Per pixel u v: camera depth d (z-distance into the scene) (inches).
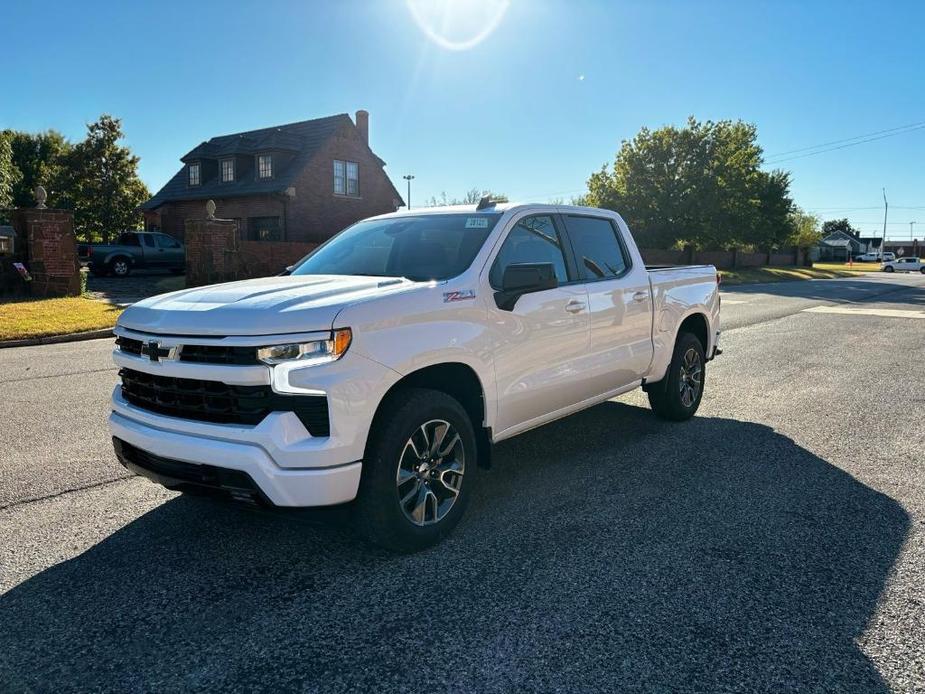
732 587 120.6
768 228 1978.3
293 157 1235.2
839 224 5182.1
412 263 159.2
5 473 183.2
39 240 624.7
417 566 129.6
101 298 667.4
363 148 1298.0
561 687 93.2
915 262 2522.1
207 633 107.0
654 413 242.1
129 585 122.7
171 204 1346.0
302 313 118.5
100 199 1553.9
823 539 141.0
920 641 103.9
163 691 93.0
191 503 162.9
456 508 141.9
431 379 142.8
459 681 94.7
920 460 195.0
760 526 147.8
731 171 1503.4
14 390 292.7
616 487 172.7
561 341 169.6
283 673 96.7
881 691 92.4
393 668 97.7
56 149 2107.5
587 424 235.8
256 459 115.0
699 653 101.0
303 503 117.0
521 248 165.9
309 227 1211.9
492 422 151.2
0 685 94.0
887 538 141.6
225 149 1284.4
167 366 125.0
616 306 191.6
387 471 126.7
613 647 102.5
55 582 123.7
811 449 206.1
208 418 122.7
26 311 531.5
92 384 306.5
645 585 121.4
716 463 192.2
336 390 117.3
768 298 848.3
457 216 171.8
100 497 166.4
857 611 112.6
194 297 136.5
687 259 1518.2
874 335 474.0
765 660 99.2
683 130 1505.9
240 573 127.5
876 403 267.3
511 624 109.0
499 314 150.6
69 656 100.9
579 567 128.5
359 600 117.0
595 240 195.2
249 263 829.2
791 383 307.6
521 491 170.2
